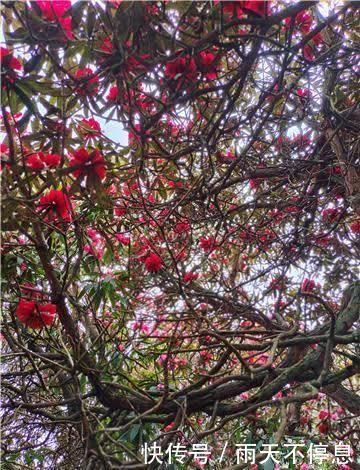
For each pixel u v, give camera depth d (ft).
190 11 3.67
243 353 7.83
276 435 4.05
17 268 5.19
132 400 5.16
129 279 6.61
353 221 8.13
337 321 5.93
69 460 6.63
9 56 3.64
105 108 4.19
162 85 3.94
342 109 7.15
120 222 6.47
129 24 3.52
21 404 5.23
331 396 7.26
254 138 5.38
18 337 5.17
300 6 3.70
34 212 4.16
